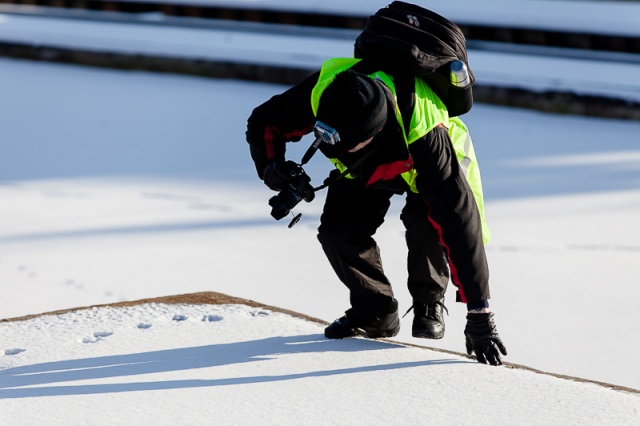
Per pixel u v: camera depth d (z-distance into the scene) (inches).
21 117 602.9
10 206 422.6
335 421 164.9
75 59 786.8
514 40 757.9
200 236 384.2
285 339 209.6
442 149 183.5
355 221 202.5
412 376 186.9
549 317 302.8
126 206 424.5
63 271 340.5
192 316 224.8
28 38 816.3
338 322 211.3
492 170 482.6
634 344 282.8
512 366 197.6
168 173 480.4
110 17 894.4
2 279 330.6
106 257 356.2
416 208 197.8
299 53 732.7
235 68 726.5
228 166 494.0
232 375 186.4
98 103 643.5
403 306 314.0
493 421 165.6
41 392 176.9
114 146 533.3
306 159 184.1
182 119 597.3
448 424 164.2
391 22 186.9
